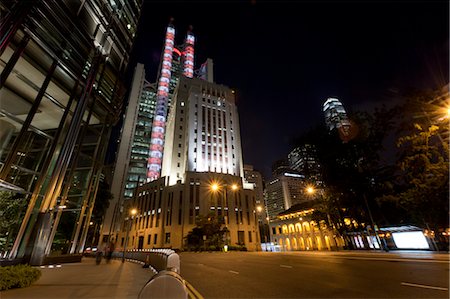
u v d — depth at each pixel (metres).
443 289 5.99
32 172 16.00
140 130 121.06
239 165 86.81
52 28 17.95
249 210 70.44
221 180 70.25
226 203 67.44
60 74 19.86
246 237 65.44
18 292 6.97
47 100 21.31
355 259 15.39
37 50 17.36
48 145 23.36
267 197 175.25
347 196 29.59
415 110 18.23
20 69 17.91
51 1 17.91
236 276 10.26
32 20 16.08
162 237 61.69
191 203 64.12
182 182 69.88
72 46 20.03
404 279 7.57
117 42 27.61
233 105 99.00
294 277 9.03
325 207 32.34
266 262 16.14
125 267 16.03
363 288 6.57
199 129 85.25
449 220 18.98
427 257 13.98
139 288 7.62
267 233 93.38
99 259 18.94
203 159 80.62
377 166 28.78
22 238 16.30
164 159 95.25
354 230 31.23
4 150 20.31
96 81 24.02
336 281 7.79
